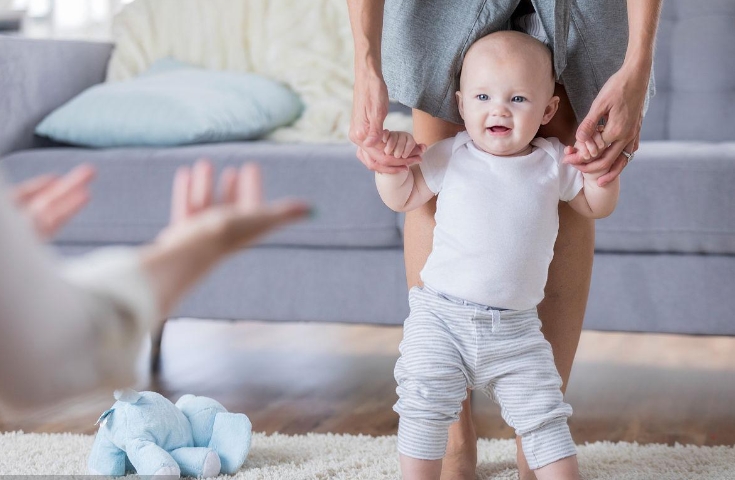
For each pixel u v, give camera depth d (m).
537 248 1.14
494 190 1.15
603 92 1.09
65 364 0.24
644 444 1.49
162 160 2.00
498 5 1.18
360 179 1.89
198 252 0.25
